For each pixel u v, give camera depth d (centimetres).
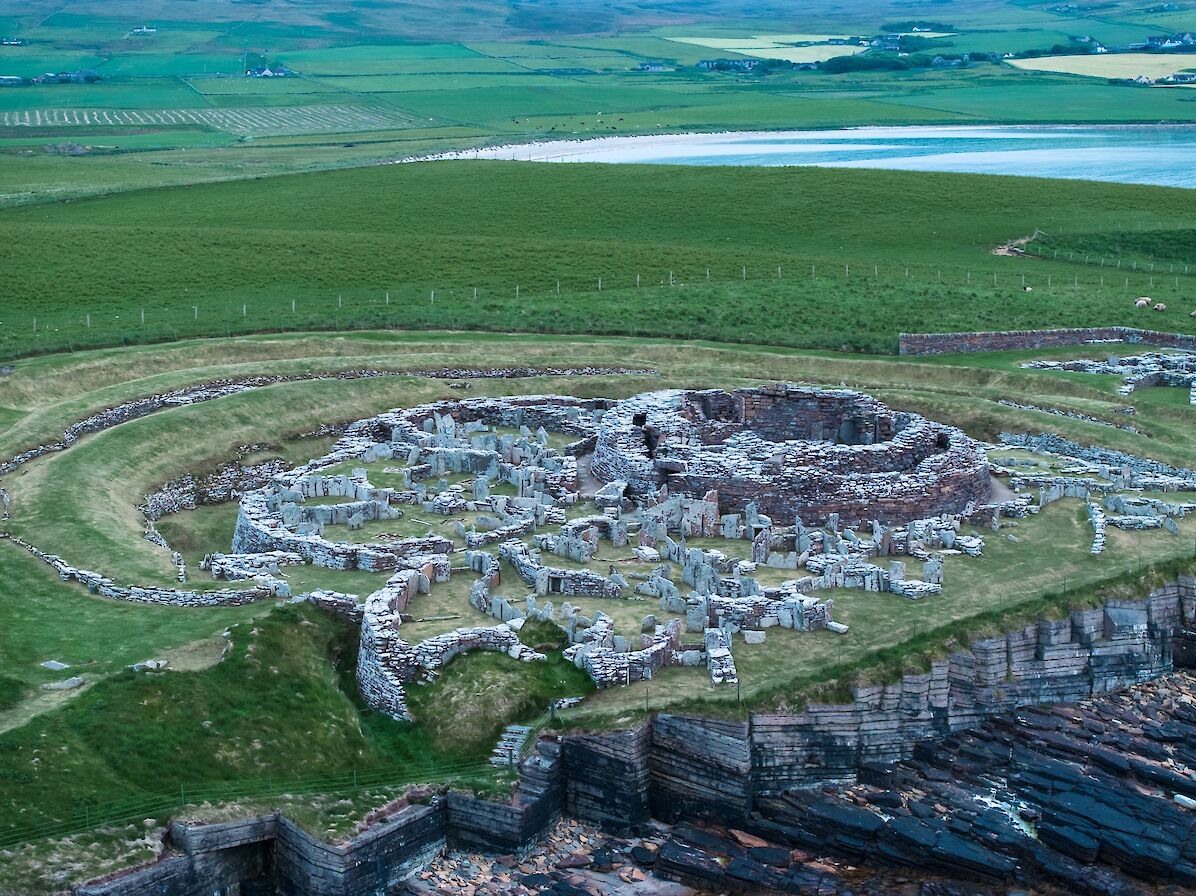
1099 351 13812
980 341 13862
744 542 8669
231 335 13450
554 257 17625
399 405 11400
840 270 17588
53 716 6291
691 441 9862
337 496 9219
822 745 6888
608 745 6600
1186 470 10131
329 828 6100
